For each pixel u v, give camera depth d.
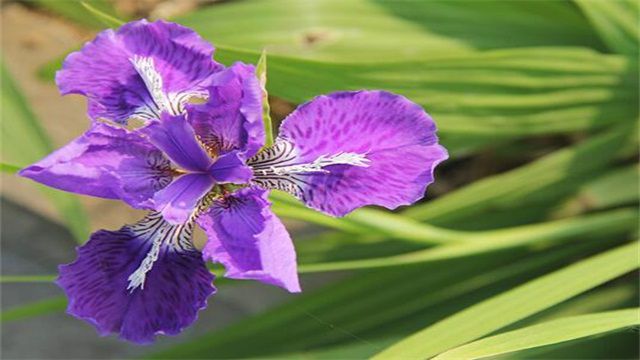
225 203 0.44
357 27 0.60
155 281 0.44
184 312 0.44
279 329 0.57
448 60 0.56
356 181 0.44
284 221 0.64
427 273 0.59
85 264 0.44
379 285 0.58
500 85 0.57
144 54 0.45
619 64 0.58
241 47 0.59
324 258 0.58
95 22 0.62
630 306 0.58
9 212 0.65
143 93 0.45
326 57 0.60
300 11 0.60
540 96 0.58
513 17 0.61
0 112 0.57
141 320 0.44
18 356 0.61
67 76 0.45
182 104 0.45
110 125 0.44
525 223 0.61
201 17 0.60
